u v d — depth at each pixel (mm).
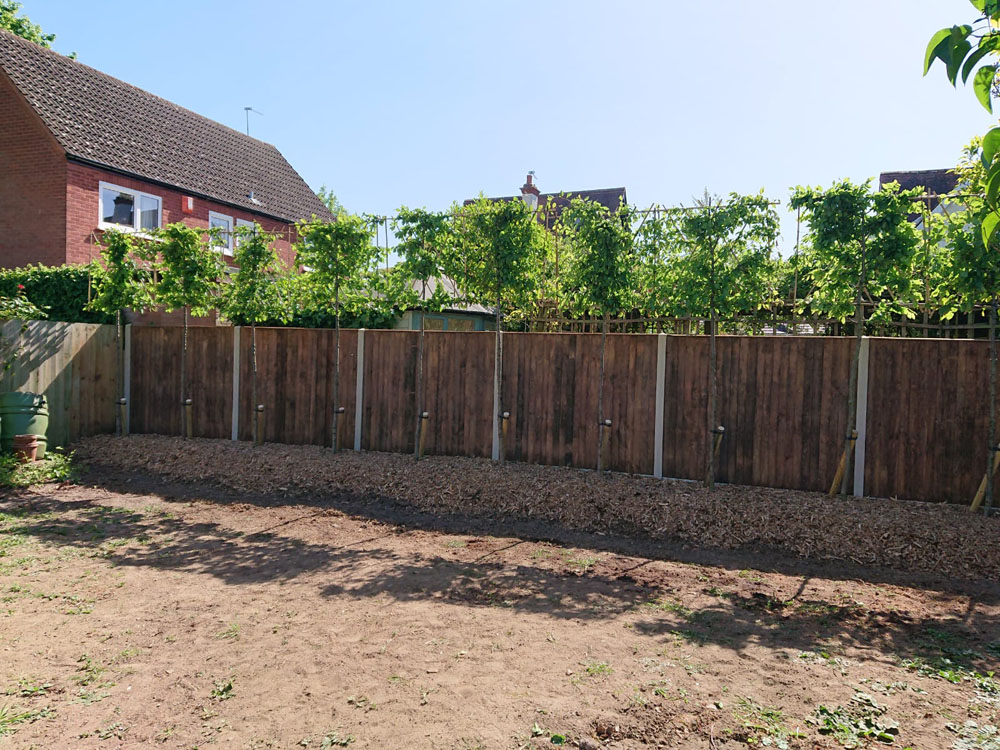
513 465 9289
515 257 8992
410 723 3492
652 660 4262
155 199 17219
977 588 5801
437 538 7227
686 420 8680
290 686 3918
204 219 18641
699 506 7566
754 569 6301
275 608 5176
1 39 16641
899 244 7230
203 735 3412
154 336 12078
